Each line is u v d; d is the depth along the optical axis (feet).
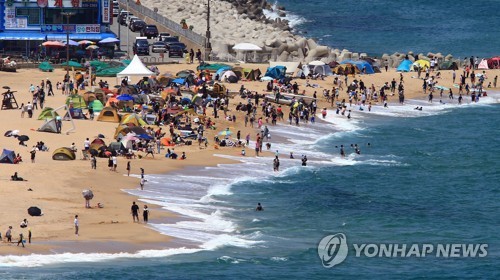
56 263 483.92
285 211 595.06
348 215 597.93
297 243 543.39
